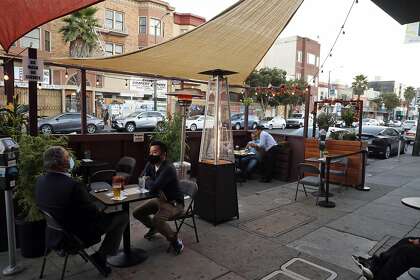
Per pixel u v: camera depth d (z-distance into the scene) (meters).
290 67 41.69
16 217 3.51
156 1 26.88
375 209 5.33
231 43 5.87
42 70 3.96
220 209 4.50
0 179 2.99
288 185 7.11
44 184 2.71
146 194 3.37
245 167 7.35
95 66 6.00
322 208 5.36
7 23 4.29
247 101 8.53
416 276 2.75
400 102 64.31
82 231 2.80
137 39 26.80
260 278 3.07
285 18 5.48
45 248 3.25
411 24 4.43
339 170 6.90
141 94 23.38
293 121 31.38
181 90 5.80
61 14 3.87
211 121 4.92
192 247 3.74
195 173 7.59
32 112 3.98
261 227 4.43
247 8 4.78
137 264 3.30
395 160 11.66
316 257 3.53
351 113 9.44
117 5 25.30
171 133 6.59
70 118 16.27
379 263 2.81
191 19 30.17
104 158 5.99
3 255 3.50
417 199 3.50
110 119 21.17
